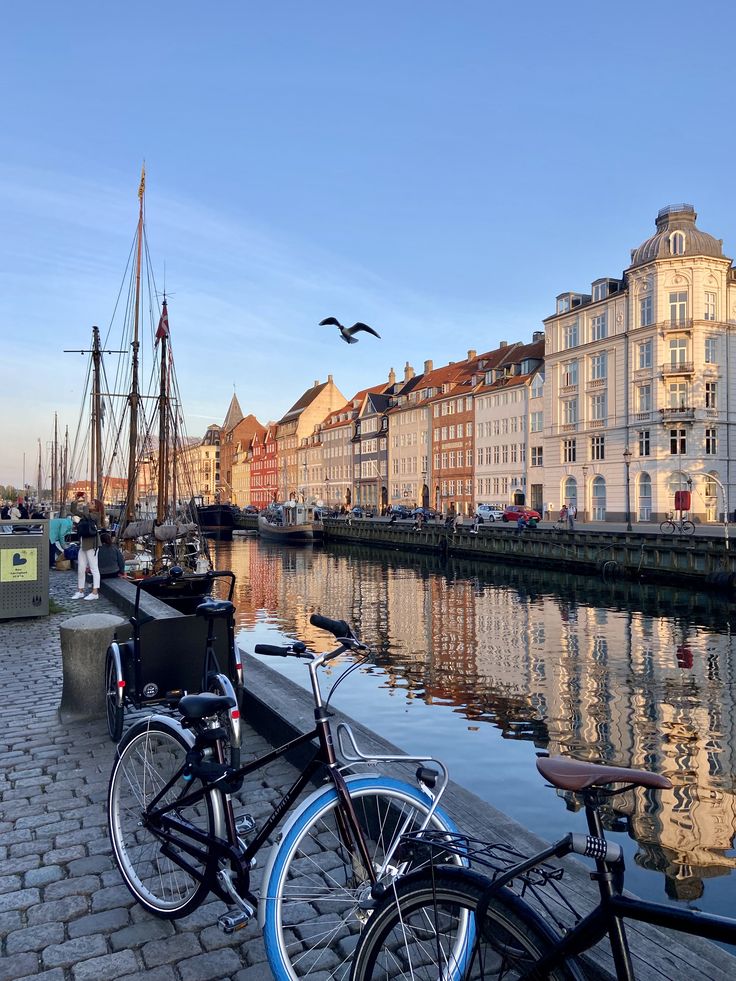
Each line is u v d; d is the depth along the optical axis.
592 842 1.92
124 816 3.69
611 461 54.03
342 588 36.62
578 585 35.94
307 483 118.75
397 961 2.42
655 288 49.81
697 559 32.69
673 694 15.66
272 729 5.88
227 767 3.25
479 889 2.13
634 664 18.72
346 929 3.28
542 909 2.88
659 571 34.72
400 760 2.90
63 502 61.06
